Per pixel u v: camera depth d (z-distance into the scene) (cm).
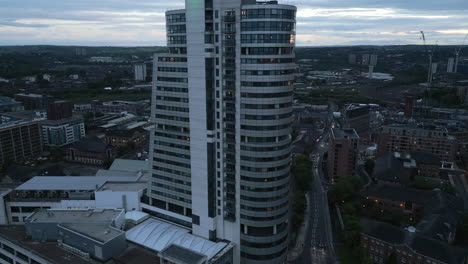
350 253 15988
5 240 13775
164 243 13212
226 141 13012
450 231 15900
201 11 11900
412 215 18925
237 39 12044
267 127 12531
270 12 11688
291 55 12606
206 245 13075
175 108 13562
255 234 13338
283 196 13375
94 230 13125
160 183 14812
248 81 12244
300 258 15575
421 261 13762
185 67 12938
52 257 12512
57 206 16050
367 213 19225
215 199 13375
